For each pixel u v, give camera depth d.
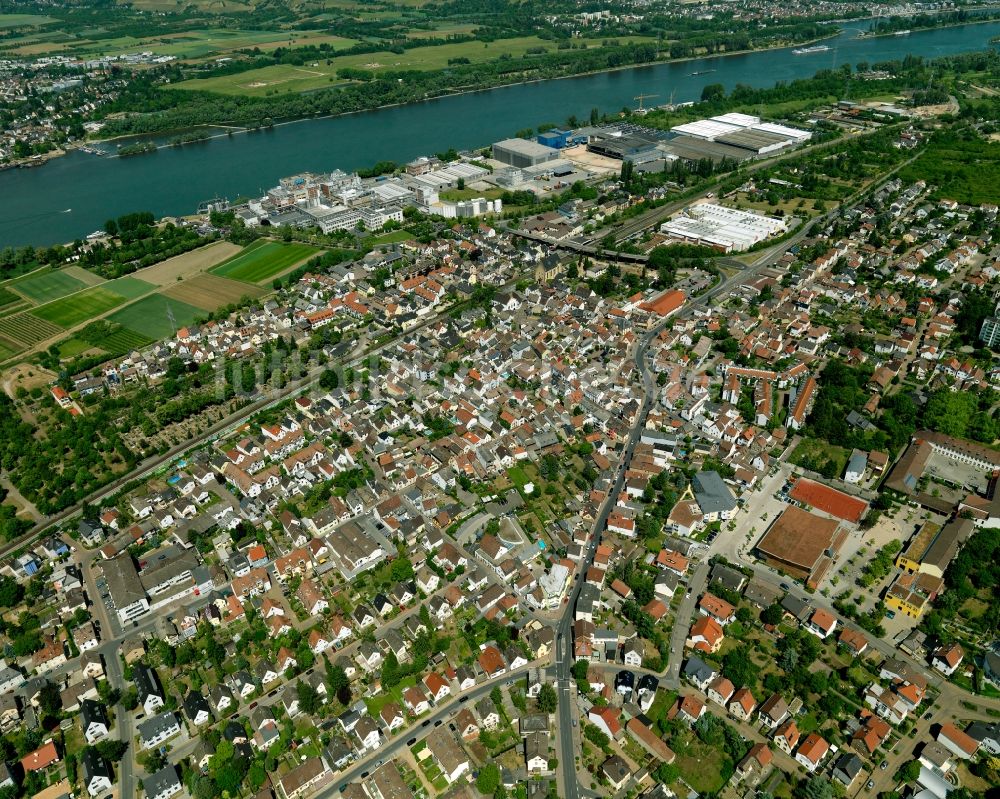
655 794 178.12
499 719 199.25
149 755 193.00
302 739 195.38
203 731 198.75
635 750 189.62
